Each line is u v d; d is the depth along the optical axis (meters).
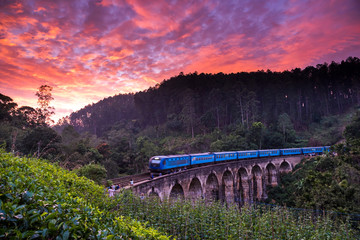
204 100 112.56
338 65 111.44
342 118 89.06
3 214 2.91
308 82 105.31
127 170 60.94
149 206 11.30
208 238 11.07
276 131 80.38
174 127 98.06
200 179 30.95
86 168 20.98
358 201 22.78
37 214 3.19
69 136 53.25
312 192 26.42
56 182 6.48
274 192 43.78
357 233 16.91
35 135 33.91
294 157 55.50
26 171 5.80
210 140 75.06
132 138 88.88
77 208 4.31
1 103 48.16
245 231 11.16
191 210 11.87
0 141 28.20
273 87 100.31
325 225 13.91
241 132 75.00
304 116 100.62
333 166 34.12
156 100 130.50
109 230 4.12
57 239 3.04
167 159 27.80
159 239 5.09
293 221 13.20
